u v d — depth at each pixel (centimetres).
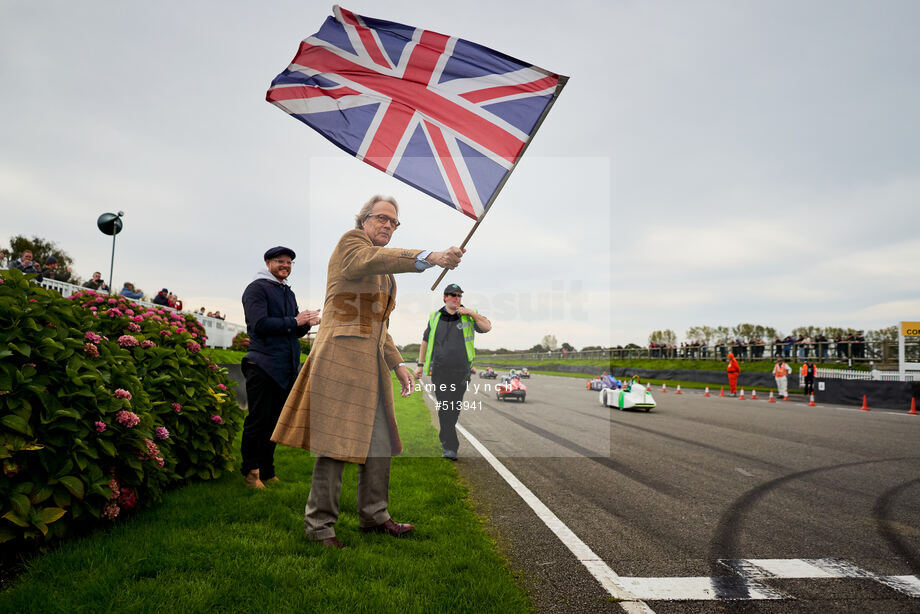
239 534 267
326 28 301
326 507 268
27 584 201
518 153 311
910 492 428
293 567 228
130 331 392
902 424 944
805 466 533
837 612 214
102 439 264
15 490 228
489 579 227
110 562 222
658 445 654
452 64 306
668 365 3136
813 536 316
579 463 525
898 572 260
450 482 416
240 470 432
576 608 213
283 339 387
